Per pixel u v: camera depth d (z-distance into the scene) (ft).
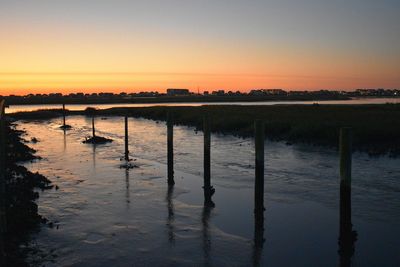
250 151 93.20
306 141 103.45
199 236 39.52
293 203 49.88
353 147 91.09
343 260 33.76
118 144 114.01
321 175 65.16
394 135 97.30
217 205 49.57
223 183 61.26
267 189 56.75
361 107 232.32
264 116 163.63
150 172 70.69
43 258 34.55
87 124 198.70
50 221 44.29
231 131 134.51
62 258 34.65
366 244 36.78
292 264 33.30
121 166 77.10
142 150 99.50
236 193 55.26
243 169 71.82
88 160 86.28
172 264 33.65
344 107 237.86
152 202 51.34
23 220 41.96
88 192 56.95
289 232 40.19
